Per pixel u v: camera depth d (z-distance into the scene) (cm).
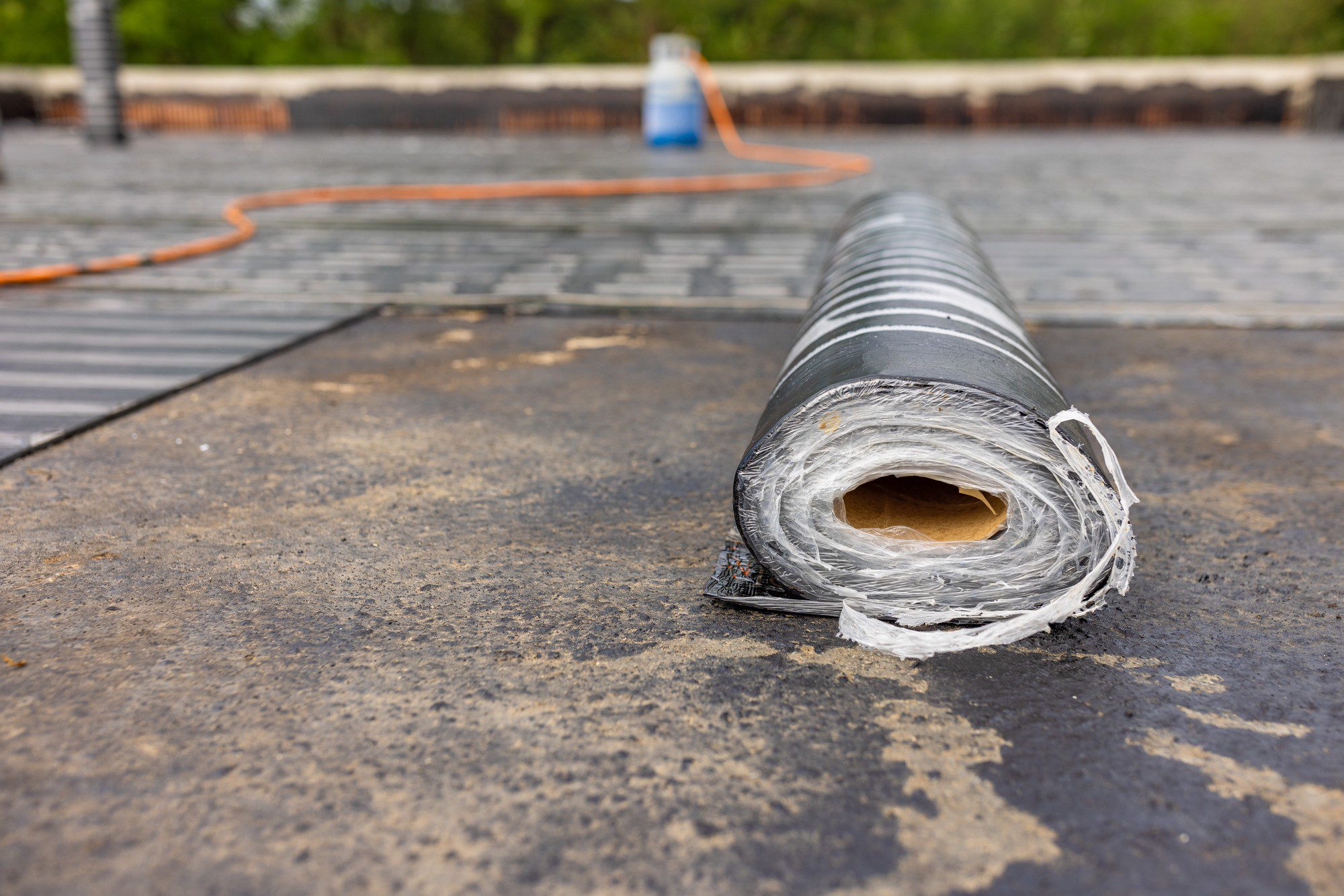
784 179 1252
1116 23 3100
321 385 430
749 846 161
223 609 235
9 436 351
